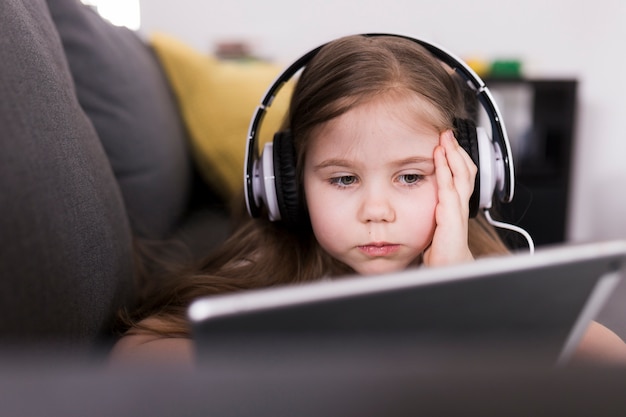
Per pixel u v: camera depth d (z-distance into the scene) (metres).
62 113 0.60
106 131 1.15
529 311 0.37
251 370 0.21
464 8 2.34
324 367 0.21
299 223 0.78
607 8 2.28
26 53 0.55
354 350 0.25
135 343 0.63
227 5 2.35
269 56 2.38
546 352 0.40
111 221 0.70
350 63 0.73
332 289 0.31
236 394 0.20
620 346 0.64
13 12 0.57
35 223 0.43
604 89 2.33
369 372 0.21
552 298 0.37
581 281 0.37
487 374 0.21
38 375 0.20
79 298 0.51
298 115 0.75
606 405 0.20
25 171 0.44
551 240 2.01
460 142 0.71
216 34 2.37
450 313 0.34
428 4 2.33
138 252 1.02
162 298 0.84
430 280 0.32
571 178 2.10
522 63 2.17
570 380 0.21
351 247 0.70
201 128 1.60
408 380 0.21
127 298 0.75
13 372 0.20
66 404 0.20
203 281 0.86
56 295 0.44
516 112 2.23
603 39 2.30
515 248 1.11
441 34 2.36
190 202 1.62
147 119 1.25
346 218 0.69
